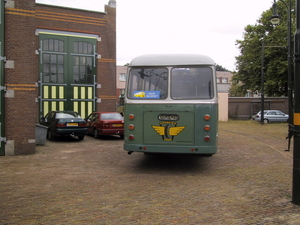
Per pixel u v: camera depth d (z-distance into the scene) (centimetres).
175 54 827
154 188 656
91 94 2127
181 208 530
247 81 3609
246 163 951
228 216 493
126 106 819
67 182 700
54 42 2006
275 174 797
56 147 1259
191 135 786
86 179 730
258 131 2091
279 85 3259
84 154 1095
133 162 956
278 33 3102
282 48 3109
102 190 637
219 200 576
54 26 2002
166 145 794
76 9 2066
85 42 2103
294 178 555
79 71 2088
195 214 501
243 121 3155
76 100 2077
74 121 1434
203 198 588
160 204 550
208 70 800
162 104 798
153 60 820
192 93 795
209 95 789
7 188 645
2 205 537
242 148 1264
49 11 1988
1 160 957
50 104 1997
